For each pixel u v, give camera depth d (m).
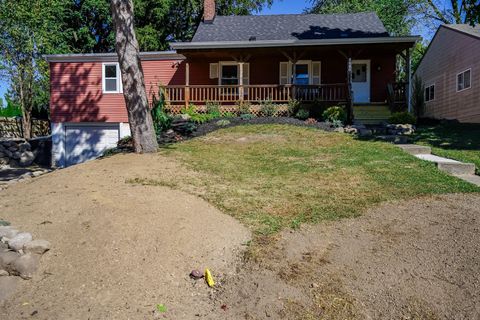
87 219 4.47
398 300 3.42
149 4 25.52
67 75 17.77
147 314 3.13
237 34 17.78
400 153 9.00
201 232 4.38
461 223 4.86
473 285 3.56
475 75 15.85
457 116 17.67
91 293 3.34
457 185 6.49
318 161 8.42
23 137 20.62
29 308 3.20
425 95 22.23
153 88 17.78
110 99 17.62
